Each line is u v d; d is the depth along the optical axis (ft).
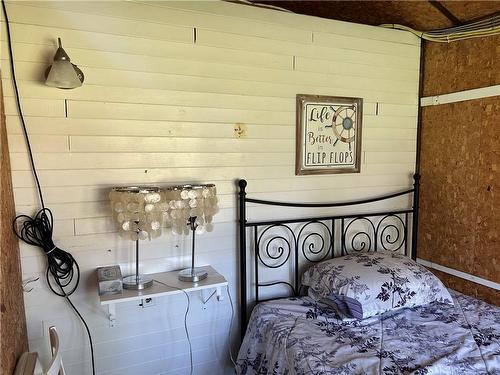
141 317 7.13
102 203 6.66
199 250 7.51
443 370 5.34
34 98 6.12
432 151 9.15
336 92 8.46
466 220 8.43
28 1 5.97
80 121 6.42
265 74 7.72
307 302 7.61
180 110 7.09
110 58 6.54
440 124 8.93
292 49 7.92
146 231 6.11
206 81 7.25
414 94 9.35
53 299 6.47
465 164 8.39
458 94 8.45
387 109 9.08
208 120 7.32
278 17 7.74
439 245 9.08
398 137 9.29
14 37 5.92
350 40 8.48
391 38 8.92
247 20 7.48
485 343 6.07
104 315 6.82
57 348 4.99
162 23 6.84
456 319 6.91
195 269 7.25
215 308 7.73
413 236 9.58
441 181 8.96
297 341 6.15
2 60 5.86
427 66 9.20
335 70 8.39
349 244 9.00
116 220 6.12
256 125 7.74
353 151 8.78
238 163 7.66
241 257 7.73
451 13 8.02
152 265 7.14
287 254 8.34
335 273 7.41
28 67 6.04
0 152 4.97
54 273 6.29
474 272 8.30
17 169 6.11
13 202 5.99
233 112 7.52
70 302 6.57
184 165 7.20
